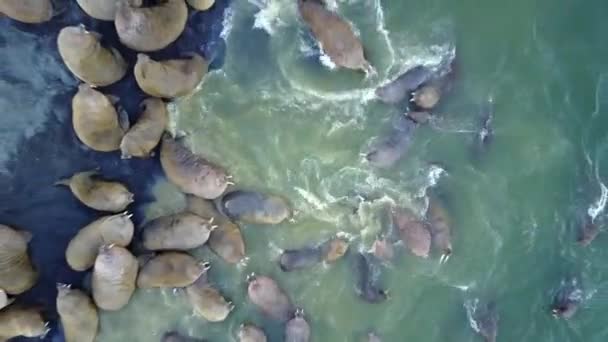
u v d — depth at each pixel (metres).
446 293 14.67
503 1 14.42
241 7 14.05
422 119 14.27
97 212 14.07
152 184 14.06
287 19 14.12
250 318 14.42
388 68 14.27
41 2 13.16
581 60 14.55
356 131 14.40
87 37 12.52
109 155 13.94
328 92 14.33
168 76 13.14
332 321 14.57
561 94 14.55
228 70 14.26
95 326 13.87
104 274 13.20
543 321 14.72
